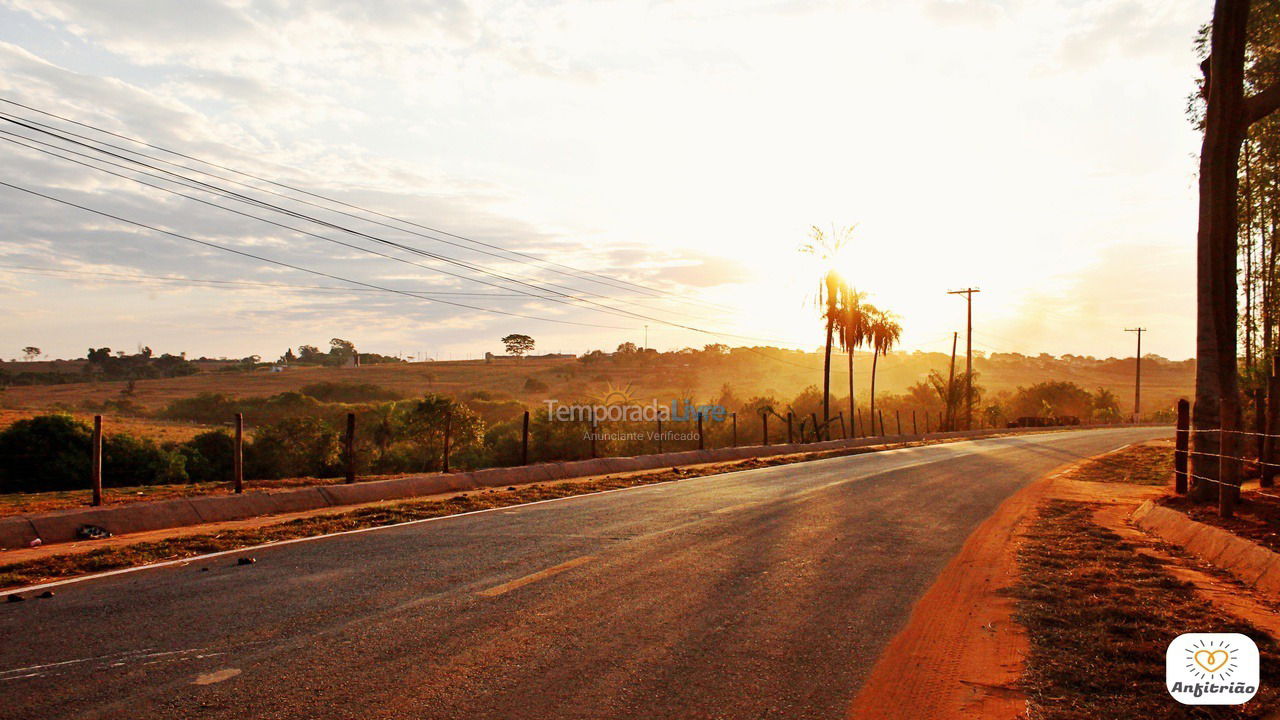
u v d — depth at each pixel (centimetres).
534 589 695
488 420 6038
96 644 526
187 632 556
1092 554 873
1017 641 547
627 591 691
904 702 433
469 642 536
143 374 12256
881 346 4803
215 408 6234
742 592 691
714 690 449
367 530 1041
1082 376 19312
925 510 1267
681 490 1587
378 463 3391
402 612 614
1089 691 449
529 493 1506
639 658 505
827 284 4412
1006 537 1002
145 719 399
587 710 416
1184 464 1298
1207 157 1147
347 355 15738
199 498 1174
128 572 765
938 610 634
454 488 1669
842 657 513
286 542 946
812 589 705
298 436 3188
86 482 2545
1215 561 815
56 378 10219
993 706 427
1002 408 8181
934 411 6600
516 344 14825
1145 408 12012
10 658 495
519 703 425
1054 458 2636
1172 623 582
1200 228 1159
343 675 468
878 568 801
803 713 416
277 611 615
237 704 420
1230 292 1121
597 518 1159
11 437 2508
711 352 14538
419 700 428
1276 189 1541
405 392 8550
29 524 941
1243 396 1744
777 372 13662
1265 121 1465
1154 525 1077
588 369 12494
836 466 2280
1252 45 1391
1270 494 1145
